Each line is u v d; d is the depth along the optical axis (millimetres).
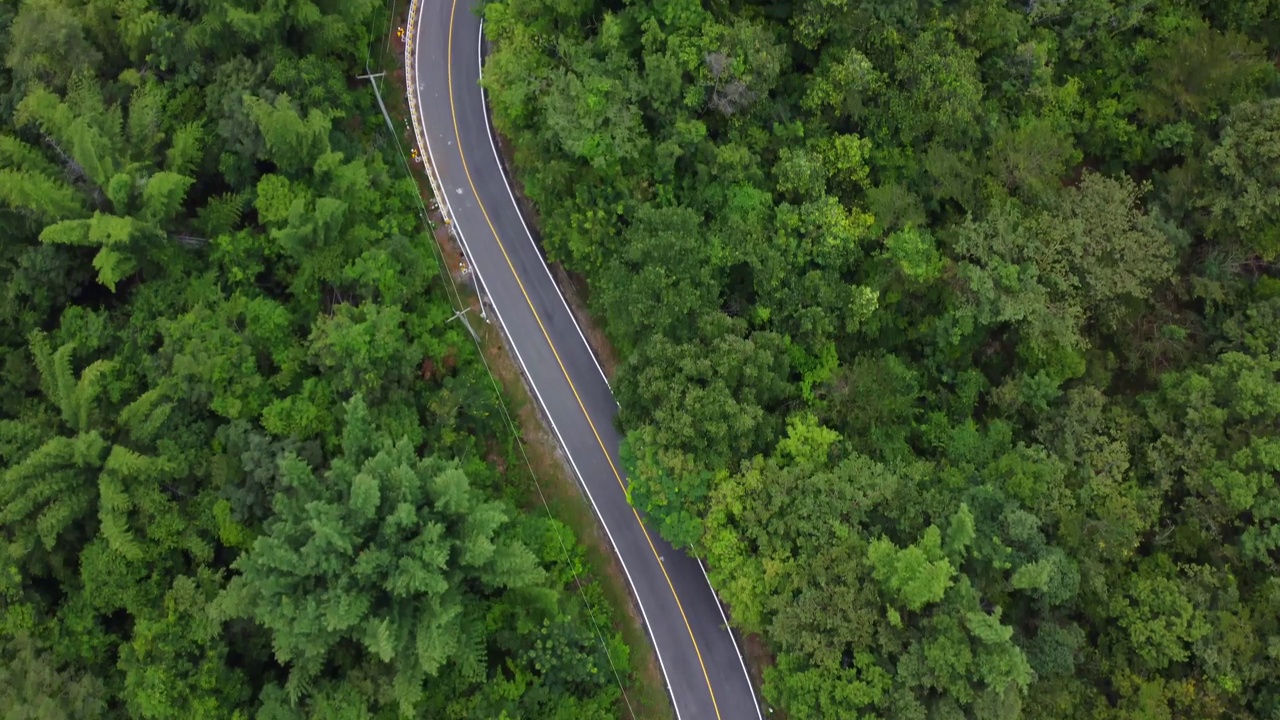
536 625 38812
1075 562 37938
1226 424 39938
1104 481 39969
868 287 41812
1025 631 37844
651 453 38219
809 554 36656
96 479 37188
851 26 41469
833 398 41312
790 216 40781
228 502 37688
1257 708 36188
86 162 37312
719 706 43406
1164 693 36344
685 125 40750
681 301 37938
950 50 41844
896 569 33938
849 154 41656
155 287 40406
